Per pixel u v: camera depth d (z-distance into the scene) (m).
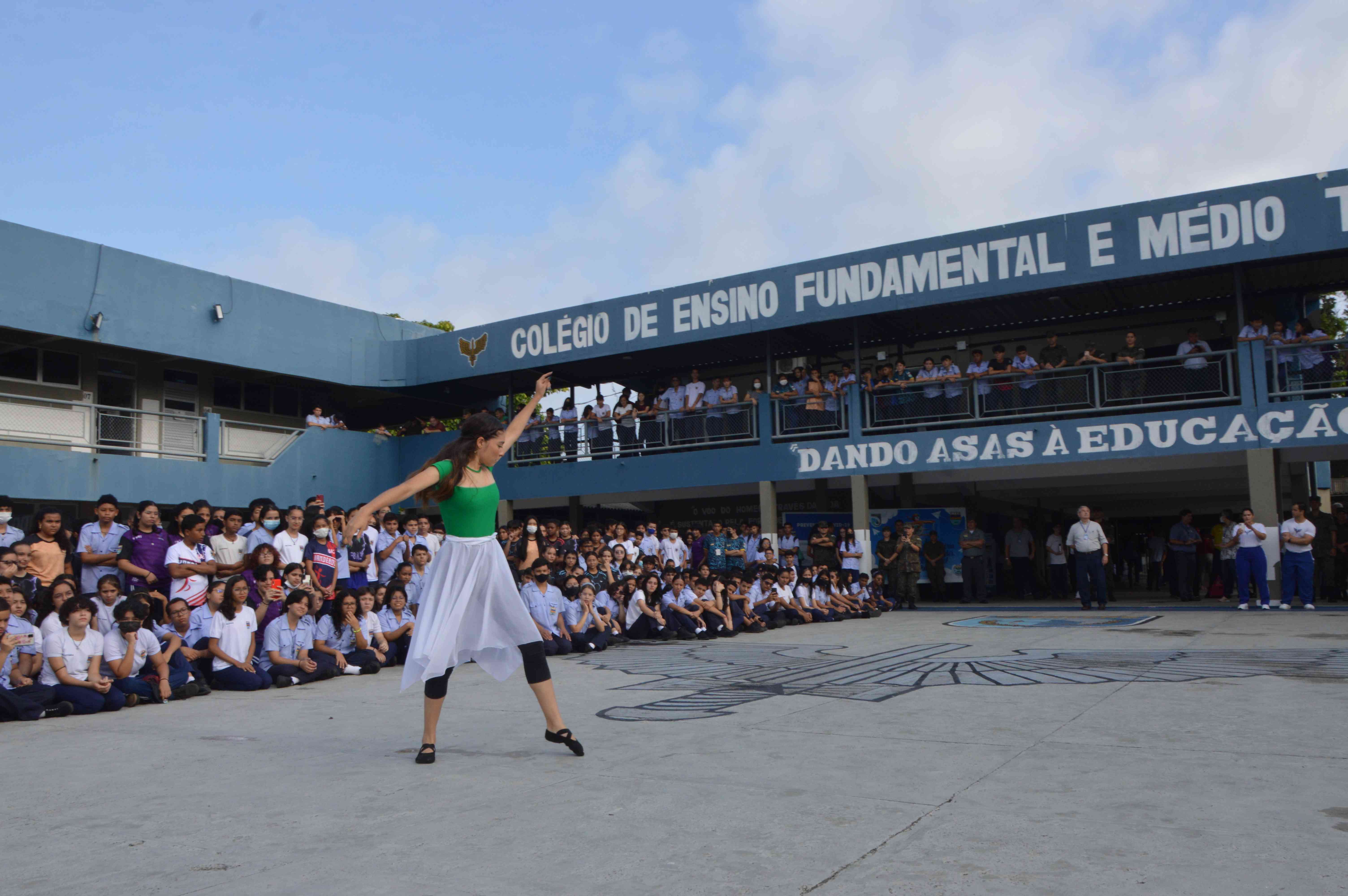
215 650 8.44
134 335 18.97
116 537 9.78
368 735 5.72
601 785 4.14
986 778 4.14
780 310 19.25
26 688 7.09
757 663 9.44
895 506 22.22
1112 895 2.70
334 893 2.85
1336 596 15.61
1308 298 19.02
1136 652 9.24
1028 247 17.05
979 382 17.89
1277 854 3.04
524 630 4.82
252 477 20.41
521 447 22.81
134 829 3.60
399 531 12.47
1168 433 16.17
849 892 2.77
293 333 21.97
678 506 24.05
